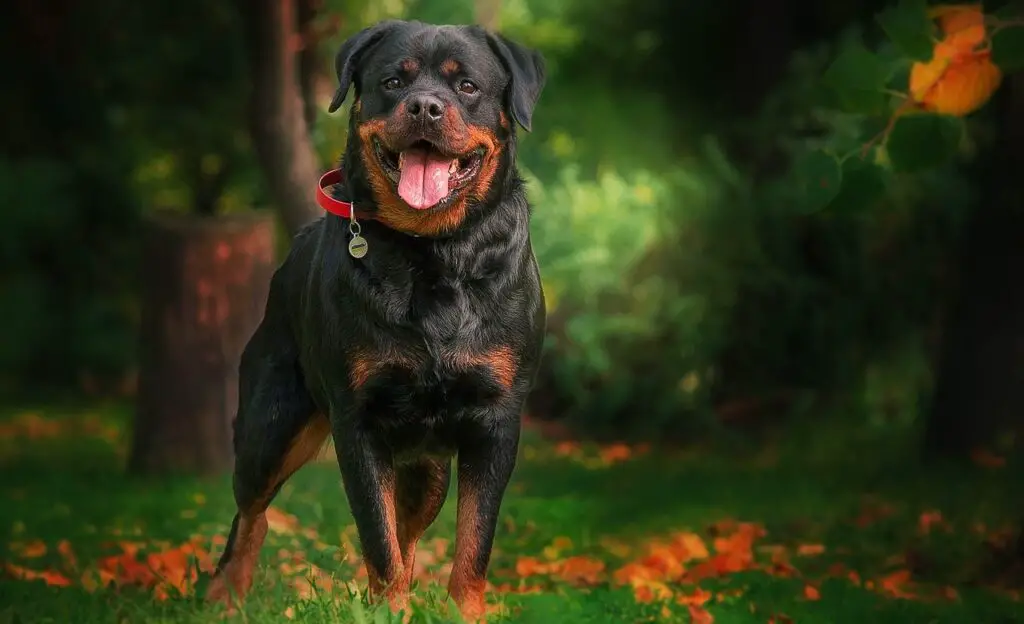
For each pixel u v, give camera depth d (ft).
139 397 36.65
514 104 17.29
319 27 39.68
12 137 63.62
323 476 33.40
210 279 36.01
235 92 63.72
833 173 20.83
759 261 46.52
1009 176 37.60
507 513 29.66
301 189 36.04
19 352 61.41
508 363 17.20
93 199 63.62
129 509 30.66
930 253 45.19
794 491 34.35
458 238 16.80
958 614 20.52
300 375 19.11
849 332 46.03
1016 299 37.99
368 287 16.78
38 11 61.00
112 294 64.39
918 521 28.78
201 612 17.16
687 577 24.21
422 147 16.78
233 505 30.35
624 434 47.32
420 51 17.10
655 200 48.88
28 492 34.65
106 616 17.58
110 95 64.18
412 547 19.39
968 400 38.40
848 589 21.88
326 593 17.28
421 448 17.71
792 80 47.88
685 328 46.70
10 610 17.79
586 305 48.42
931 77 20.42
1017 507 29.01
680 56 60.75
